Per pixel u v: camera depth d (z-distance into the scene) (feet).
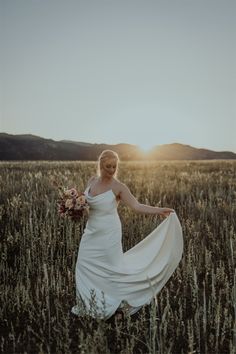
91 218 14.43
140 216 24.49
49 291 15.98
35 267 18.49
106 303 13.88
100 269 14.25
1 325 13.66
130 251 15.24
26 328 13.44
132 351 11.54
